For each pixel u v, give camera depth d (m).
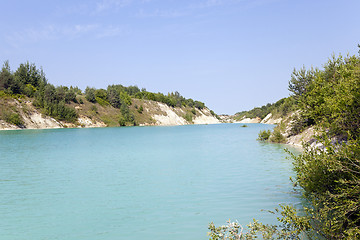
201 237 7.17
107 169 17.70
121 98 123.62
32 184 13.65
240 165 18.62
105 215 9.07
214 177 14.82
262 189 11.98
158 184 13.41
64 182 14.08
